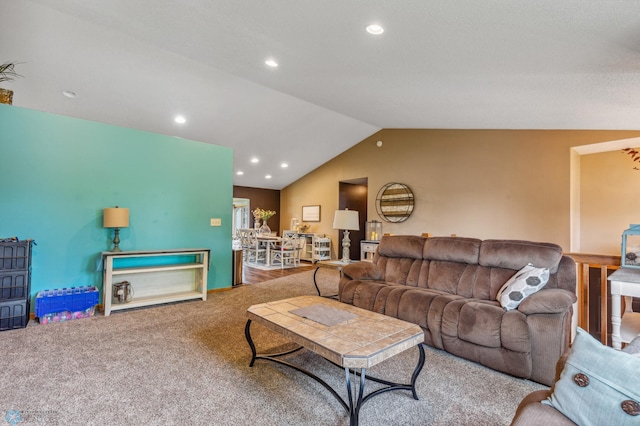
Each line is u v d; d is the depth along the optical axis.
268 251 7.91
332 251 8.39
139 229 4.25
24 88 4.27
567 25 1.76
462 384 2.22
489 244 3.17
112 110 5.00
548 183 4.83
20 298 3.20
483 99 3.49
